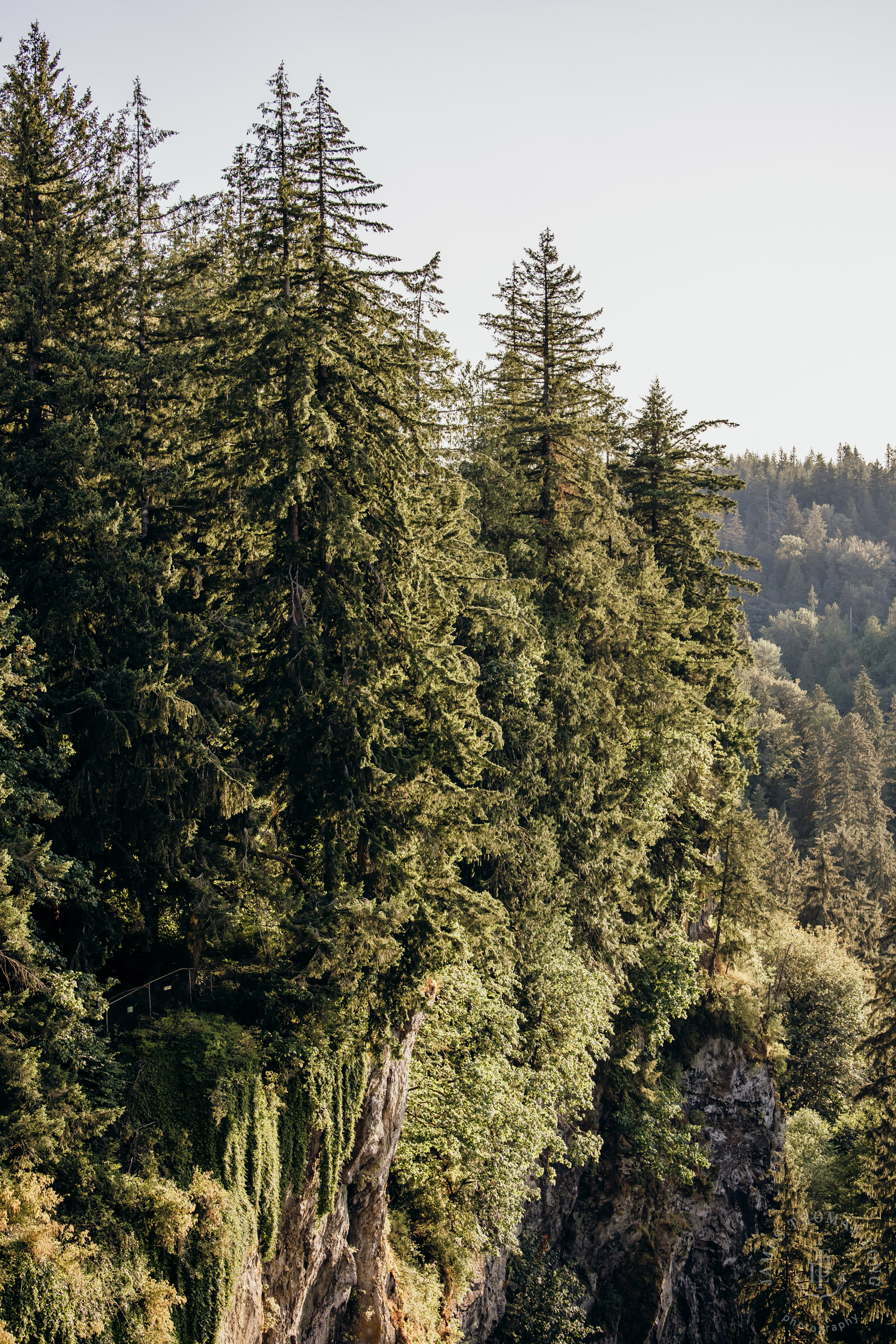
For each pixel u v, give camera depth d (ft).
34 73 65.36
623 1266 114.01
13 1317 41.22
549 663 99.14
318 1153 62.54
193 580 66.85
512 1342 92.17
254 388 60.95
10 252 62.08
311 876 66.49
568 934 96.43
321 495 62.85
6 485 55.88
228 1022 59.47
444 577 77.46
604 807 103.76
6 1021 47.34
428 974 63.98
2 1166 44.32
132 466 60.59
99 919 57.36
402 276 65.82
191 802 57.47
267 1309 57.16
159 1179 50.21
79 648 56.39
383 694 66.39
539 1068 91.20
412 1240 80.69
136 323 70.59
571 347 115.34
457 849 69.26
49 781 54.03
